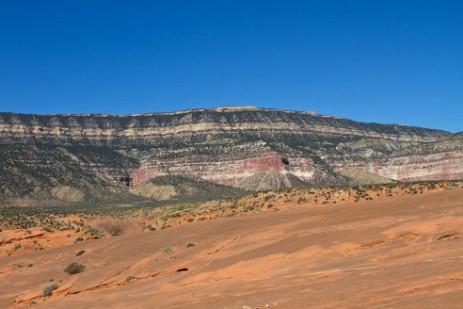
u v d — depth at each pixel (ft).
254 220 196.44
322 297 82.94
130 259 172.86
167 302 106.83
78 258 205.36
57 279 175.63
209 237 182.70
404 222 114.52
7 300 161.68
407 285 78.18
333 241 115.65
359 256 103.60
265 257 118.62
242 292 99.14
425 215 119.85
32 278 185.68
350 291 82.64
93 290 143.54
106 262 184.44
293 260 112.88
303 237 128.06
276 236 137.69
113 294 130.11
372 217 142.20
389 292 77.20
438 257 91.04
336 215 160.25
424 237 103.91
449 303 65.82
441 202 146.41
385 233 110.01
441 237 101.71
